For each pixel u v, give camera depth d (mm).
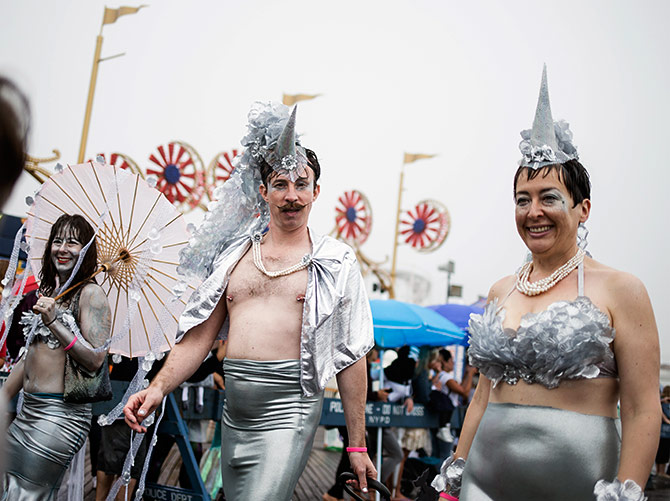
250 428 2926
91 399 3363
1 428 1021
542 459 2236
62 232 3529
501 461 2314
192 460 4941
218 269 3146
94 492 6230
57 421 3324
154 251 3686
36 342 3371
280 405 2924
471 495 2389
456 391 8094
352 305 3107
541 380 2289
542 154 2438
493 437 2354
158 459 5262
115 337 3688
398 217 16547
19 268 5074
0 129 709
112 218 3713
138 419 2900
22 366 3439
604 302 2295
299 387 2949
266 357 2951
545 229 2428
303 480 8328
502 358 2348
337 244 3188
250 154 3221
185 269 3279
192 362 3088
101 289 3531
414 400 7500
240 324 3023
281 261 3102
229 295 3115
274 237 3170
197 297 3104
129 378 4875
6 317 3650
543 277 2480
